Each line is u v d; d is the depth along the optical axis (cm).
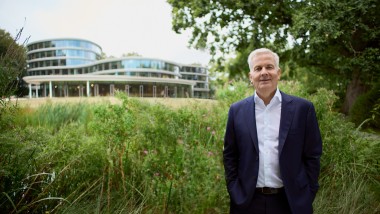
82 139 316
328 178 311
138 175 294
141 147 335
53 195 224
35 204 207
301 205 172
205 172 287
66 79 6444
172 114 367
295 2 1120
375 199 290
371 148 363
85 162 280
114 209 244
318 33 823
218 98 553
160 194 271
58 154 265
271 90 183
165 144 326
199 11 1134
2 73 194
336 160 332
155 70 8881
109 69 9012
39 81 6662
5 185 191
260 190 182
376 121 663
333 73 1339
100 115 341
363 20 930
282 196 180
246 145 184
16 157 202
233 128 197
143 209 263
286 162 174
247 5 1115
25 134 238
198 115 420
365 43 1039
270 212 180
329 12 841
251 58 191
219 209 270
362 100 722
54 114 782
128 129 332
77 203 231
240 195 186
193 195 269
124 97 366
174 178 291
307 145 183
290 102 183
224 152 204
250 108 189
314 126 183
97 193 259
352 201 268
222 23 1174
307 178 182
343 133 356
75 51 10238
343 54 1121
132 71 8769
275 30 1133
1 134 197
